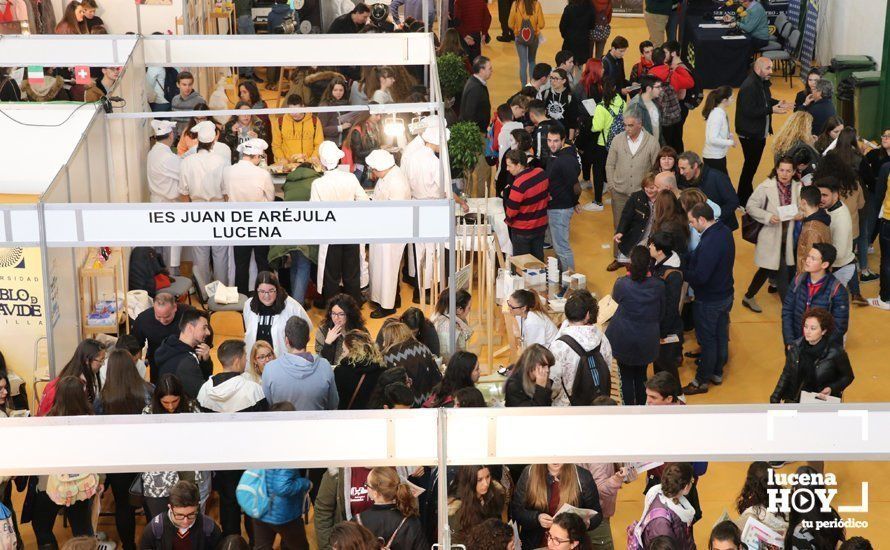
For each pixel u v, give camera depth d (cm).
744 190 1177
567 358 684
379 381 636
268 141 1112
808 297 787
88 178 823
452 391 646
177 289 936
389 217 630
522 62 1503
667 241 793
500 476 614
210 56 1007
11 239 632
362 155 1070
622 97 1264
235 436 385
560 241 1002
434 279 884
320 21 1480
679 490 553
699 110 1496
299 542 623
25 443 380
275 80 1517
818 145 1075
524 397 634
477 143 1042
